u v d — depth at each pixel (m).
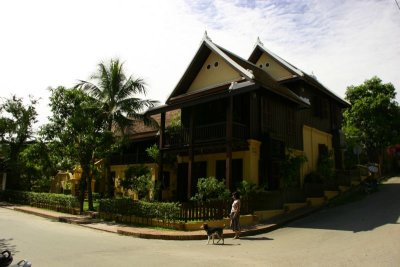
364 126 37.81
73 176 30.30
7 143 34.03
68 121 20.42
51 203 23.89
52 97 20.97
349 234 12.92
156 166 26.41
